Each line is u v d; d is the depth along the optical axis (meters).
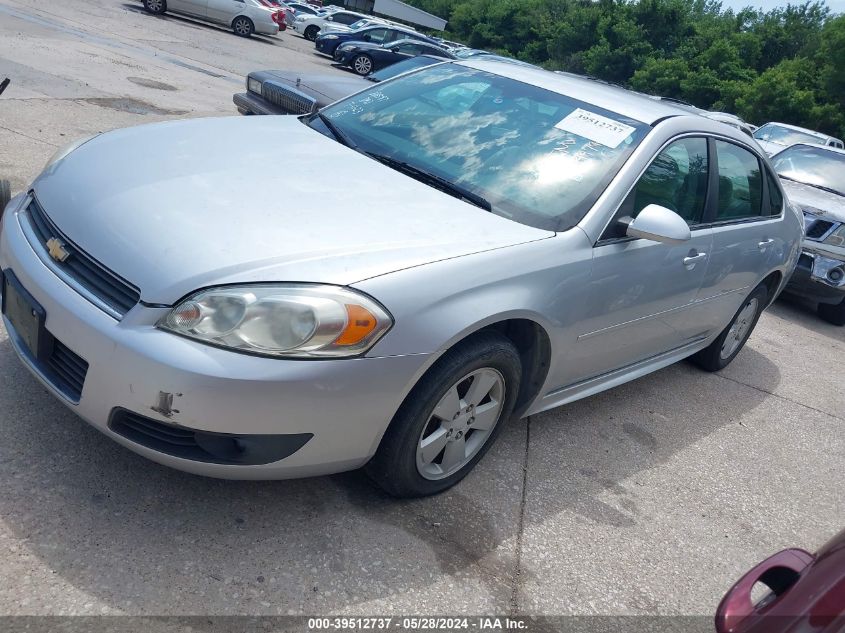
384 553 2.58
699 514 3.39
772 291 5.20
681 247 3.66
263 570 2.38
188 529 2.47
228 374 2.18
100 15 17.94
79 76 9.56
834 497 3.89
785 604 1.61
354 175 3.09
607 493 3.35
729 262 4.23
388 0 61.00
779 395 5.13
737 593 1.68
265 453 2.32
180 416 2.20
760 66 65.00
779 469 4.04
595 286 3.13
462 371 2.64
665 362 4.33
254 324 2.22
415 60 8.22
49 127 6.88
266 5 25.25
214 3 22.67
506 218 3.04
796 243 5.13
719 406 4.68
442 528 2.79
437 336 2.47
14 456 2.60
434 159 3.36
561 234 3.03
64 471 2.59
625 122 3.59
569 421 3.91
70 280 2.44
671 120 3.73
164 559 2.33
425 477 2.81
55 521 2.37
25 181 5.27
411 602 2.40
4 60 9.34
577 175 3.29
